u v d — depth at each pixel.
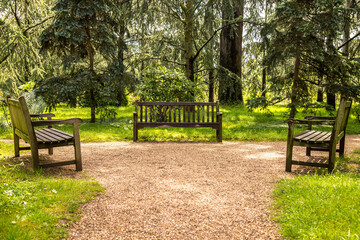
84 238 2.73
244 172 4.96
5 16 14.48
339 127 4.80
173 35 16.42
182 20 15.04
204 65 17.92
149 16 14.49
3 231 2.60
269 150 6.90
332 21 10.45
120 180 4.48
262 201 3.62
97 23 11.17
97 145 7.46
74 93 10.91
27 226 2.76
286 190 3.77
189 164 5.52
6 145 6.79
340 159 5.66
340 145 5.91
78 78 11.05
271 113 13.14
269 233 2.82
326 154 6.49
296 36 10.70
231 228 2.94
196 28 15.23
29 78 13.29
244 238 2.75
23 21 14.86
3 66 10.64
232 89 16.20
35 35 14.36
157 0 13.84
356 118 13.29
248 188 4.12
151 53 15.70
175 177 4.66
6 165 5.04
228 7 14.02
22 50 10.95
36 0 13.62
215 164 5.52
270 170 5.09
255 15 15.27
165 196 3.80
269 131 9.55
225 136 8.67
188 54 15.48
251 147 7.28
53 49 11.55
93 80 11.19
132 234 2.82
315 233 2.63
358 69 12.12
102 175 4.76
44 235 2.66
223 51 19.25
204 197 3.77
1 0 13.33
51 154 6.23
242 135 8.80
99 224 3.01
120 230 2.89
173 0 14.46
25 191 3.46
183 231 2.88
